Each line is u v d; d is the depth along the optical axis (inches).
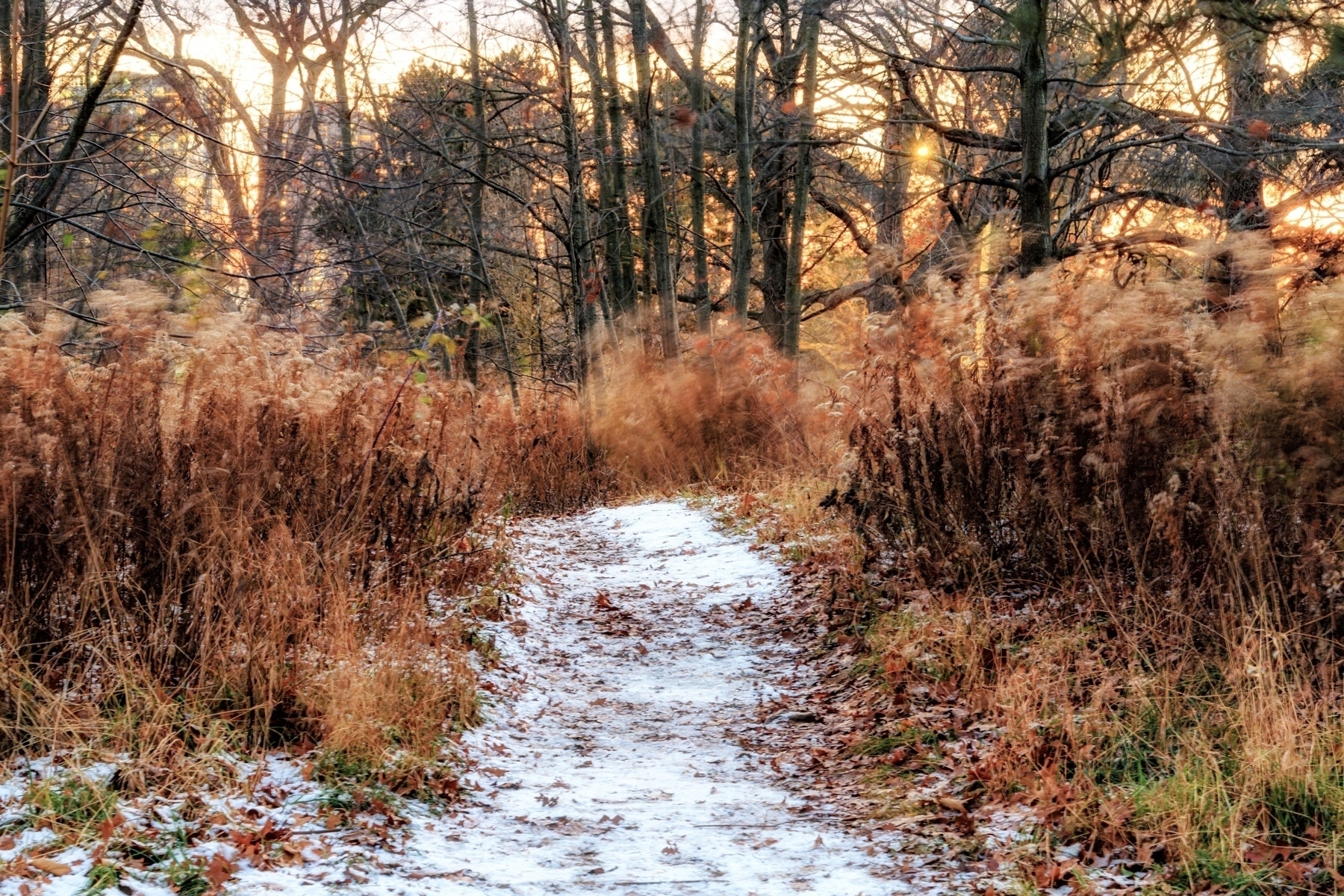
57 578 222.8
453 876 179.3
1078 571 288.4
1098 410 290.0
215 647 228.5
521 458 735.1
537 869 186.1
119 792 187.8
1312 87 495.2
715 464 733.9
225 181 441.7
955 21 506.0
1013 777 210.8
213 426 255.0
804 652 349.4
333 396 300.5
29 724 203.5
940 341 346.3
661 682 341.4
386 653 259.1
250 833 181.9
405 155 745.6
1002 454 319.6
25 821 173.9
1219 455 247.3
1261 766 186.7
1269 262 273.0
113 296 252.1
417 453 339.3
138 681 217.2
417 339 357.7
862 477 358.0
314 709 233.0
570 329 1051.3
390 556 310.0
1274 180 524.1
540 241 1325.0
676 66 834.2
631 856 193.9
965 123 707.4
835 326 1092.5
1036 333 318.7
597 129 857.5
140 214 381.4
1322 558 226.2
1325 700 197.9
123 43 309.0
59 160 320.5
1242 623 229.3
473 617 355.3
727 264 1056.2
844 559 394.3
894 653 299.1
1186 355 267.7
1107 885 168.7
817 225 1136.8
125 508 233.3
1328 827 175.3
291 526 276.4
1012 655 267.9
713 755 268.7
